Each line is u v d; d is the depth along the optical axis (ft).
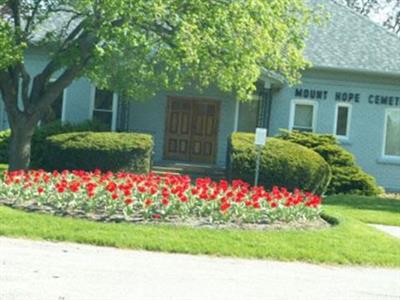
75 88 91.15
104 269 30.89
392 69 92.53
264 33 58.18
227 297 27.58
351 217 55.72
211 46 57.57
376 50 95.76
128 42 53.93
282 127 92.73
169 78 68.69
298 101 92.94
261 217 44.65
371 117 93.66
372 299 29.37
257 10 57.11
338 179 80.84
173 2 55.36
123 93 72.43
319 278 32.91
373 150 93.76
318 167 73.31
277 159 72.74
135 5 53.06
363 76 92.89
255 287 29.81
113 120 90.94
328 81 93.04
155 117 92.07
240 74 60.18
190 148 92.53
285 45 65.77
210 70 61.36
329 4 102.99
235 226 42.19
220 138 92.53
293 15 65.26
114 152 74.64
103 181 47.85
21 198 45.29
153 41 58.39
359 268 36.42
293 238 40.06
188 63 59.11
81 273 29.73
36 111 65.77
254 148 73.56
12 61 57.47
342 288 31.09
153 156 88.07
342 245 39.86
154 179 49.70
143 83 71.31
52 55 64.69
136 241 36.68
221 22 55.93
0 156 83.92
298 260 36.81
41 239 36.50
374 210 63.57
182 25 54.13
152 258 34.32
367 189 81.51
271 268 34.35
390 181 94.02
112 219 41.75
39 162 79.77
